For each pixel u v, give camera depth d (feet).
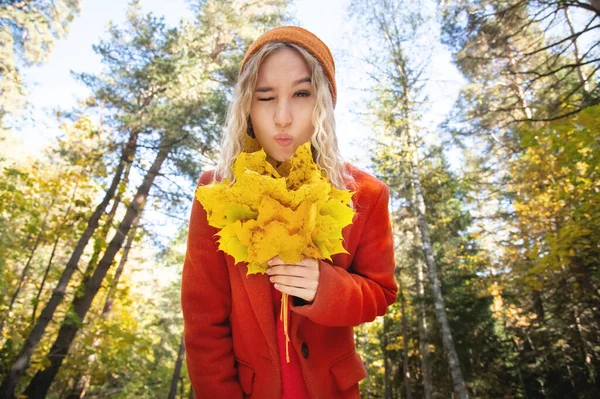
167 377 73.61
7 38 41.75
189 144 28.86
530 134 16.92
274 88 3.90
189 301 4.15
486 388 49.96
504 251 40.91
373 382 82.69
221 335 4.15
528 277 32.89
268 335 3.74
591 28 18.08
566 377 44.93
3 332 23.34
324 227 3.17
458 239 53.83
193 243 4.25
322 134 3.89
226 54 36.22
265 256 3.08
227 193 3.09
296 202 3.09
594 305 31.53
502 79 32.65
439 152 39.58
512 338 56.24
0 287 23.91
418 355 59.67
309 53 4.08
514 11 22.30
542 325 45.52
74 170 26.73
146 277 48.14
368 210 4.33
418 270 49.88
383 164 40.50
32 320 23.71
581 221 20.34
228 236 3.15
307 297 3.34
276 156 3.97
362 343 74.74
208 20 36.17
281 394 3.75
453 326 47.62
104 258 27.14
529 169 26.45
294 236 3.05
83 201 26.25
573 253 21.20
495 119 27.50
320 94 3.94
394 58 41.57
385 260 4.33
